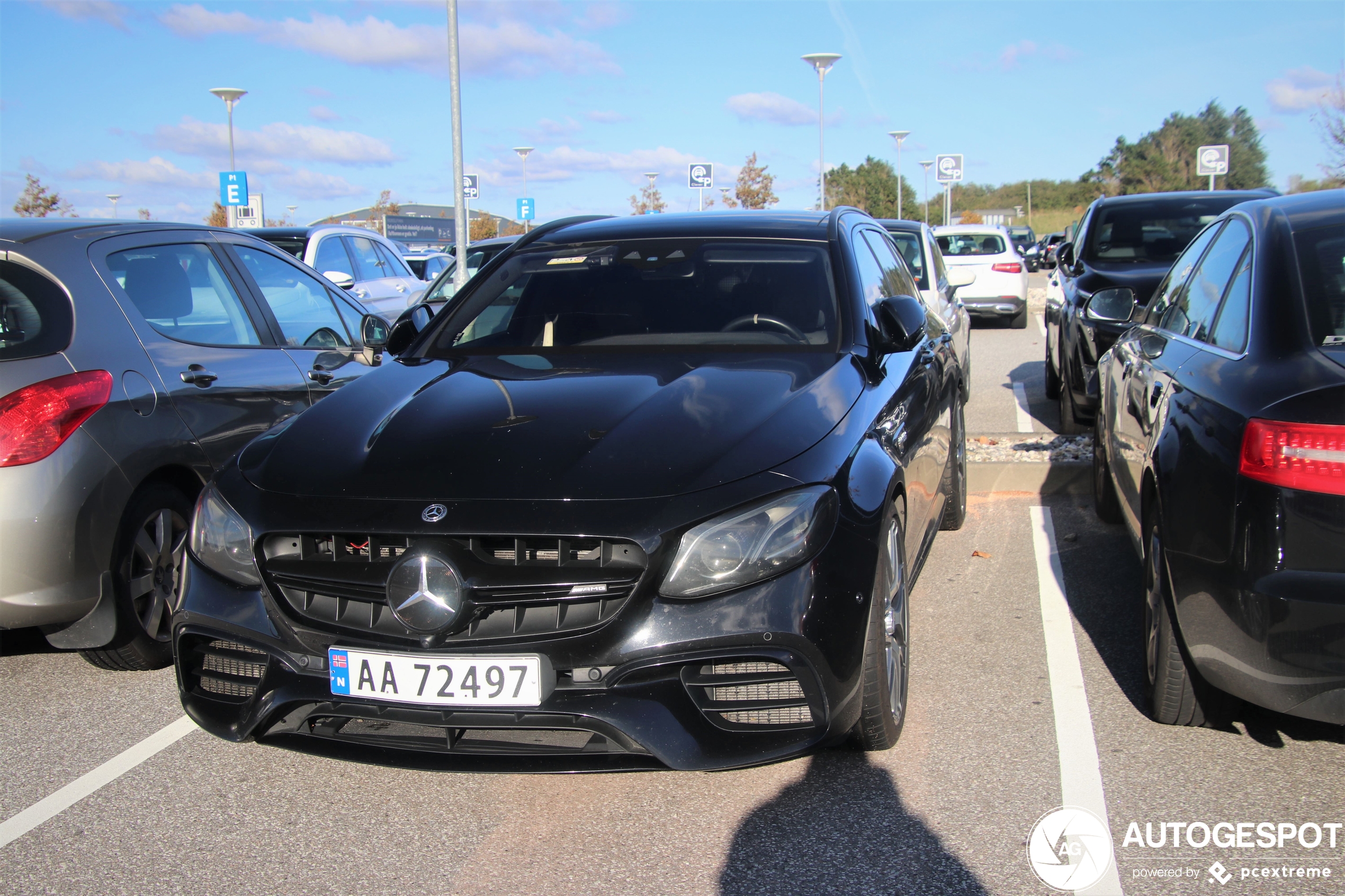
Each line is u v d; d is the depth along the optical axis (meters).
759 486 2.60
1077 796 2.79
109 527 3.58
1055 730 3.17
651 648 2.46
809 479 2.66
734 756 2.48
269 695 2.64
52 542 3.39
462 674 2.49
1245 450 2.55
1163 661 3.02
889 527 2.90
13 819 2.85
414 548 2.52
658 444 2.73
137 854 2.67
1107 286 7.16
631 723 2.44
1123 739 3.10
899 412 3.40
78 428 3.50
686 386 3.10
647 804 2.85
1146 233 8.14
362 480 2.71
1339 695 2.42
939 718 3.28
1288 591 2.44
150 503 3.81
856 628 2.62
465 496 2.58
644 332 3.65
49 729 3.43
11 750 3.27
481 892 2.46
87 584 3.51
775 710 2.55
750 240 4.05
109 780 3.06
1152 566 3.22
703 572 2.49
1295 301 2.85
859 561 2.66
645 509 2.51
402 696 2.53
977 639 3.94
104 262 3.89
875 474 2.86
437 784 3.00
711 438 2.75
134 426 3.70
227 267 4.57
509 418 2.94
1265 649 2.49
